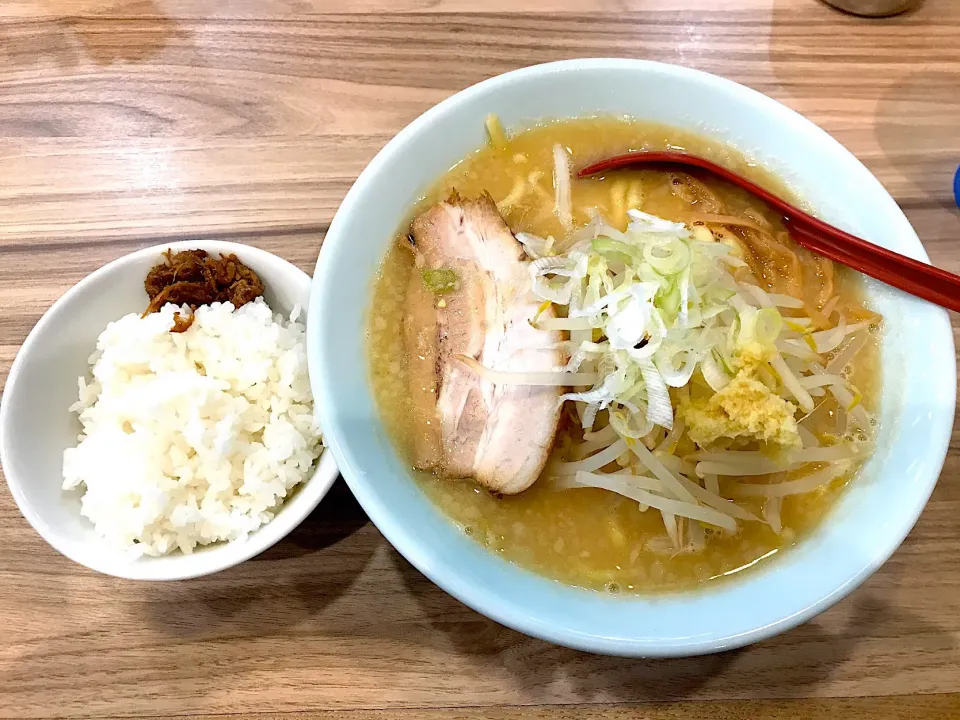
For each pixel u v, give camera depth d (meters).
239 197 0.30
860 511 0.23
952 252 0.29
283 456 0.24
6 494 0.26
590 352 0.24
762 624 0.20
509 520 0.24
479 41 0.33
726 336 0.23
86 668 0.24
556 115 0.28
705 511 0.23
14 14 0.33
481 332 0.26
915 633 0.24
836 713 0.24
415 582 0.25
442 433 0.25
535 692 0.24
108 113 0.31
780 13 0.33
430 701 0.24
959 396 0.26
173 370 0.25
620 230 0.27
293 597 0.25
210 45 0.33
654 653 0.20
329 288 0.23
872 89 0.32
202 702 0.24
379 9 0.33
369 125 0.31
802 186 0.26
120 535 0.23
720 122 0.27
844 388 0.24
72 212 0.30
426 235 0.26
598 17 0.33
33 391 0.24
